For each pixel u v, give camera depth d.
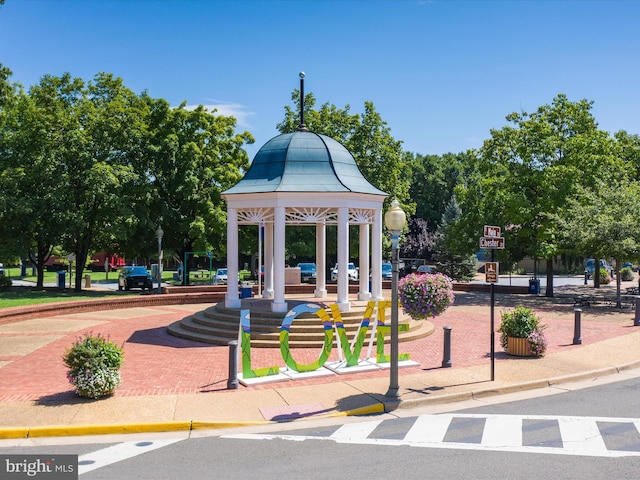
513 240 32.84
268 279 23.03
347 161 20.45
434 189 74.50
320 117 39.16
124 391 11.94
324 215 19.11
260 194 18.52
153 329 20.58
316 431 9.70
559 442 9.05
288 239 42.06
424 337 18.66
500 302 29.66
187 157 36.41
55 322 22.30
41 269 37.16
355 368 13.85
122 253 40.41
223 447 8.90
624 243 24.70
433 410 10.99
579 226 26.66
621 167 33.34
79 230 33.97
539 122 32.88
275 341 16.94
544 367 14.24
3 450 8.79
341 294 18.64
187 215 37.91
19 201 32.34
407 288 13.91
